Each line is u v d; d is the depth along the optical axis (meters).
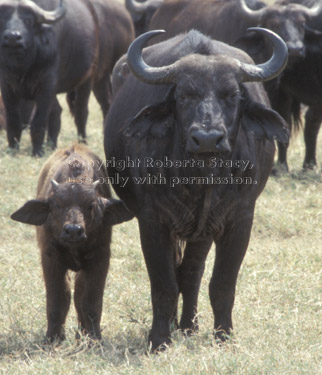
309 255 31.61
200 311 26.34
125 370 20.70
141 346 23.58
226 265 23.55
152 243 23.44
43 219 22.69
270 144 25.34
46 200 22.55
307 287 28.12
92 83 53.62
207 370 20.31
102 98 56.97
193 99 21.38
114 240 33.31
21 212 22.61
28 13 47.31
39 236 23.83
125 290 27.61
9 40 46.25
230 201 22.95
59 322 23.38
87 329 23.58
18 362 21.73
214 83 21.41
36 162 44.78
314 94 44.56
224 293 23.66
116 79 29.88
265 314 25.62
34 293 27.34
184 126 21.45
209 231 23.28
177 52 23.70
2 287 27.73
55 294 23.30
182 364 20.72
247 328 24.22
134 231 34.53
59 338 23.36
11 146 49.00
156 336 23.36
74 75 51.50
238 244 23.45
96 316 23.64
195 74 21.47
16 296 26.61
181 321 25.38
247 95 22.56
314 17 43.59
